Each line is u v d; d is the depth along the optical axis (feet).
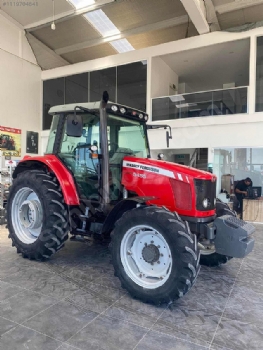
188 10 20.77
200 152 25.35
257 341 5.85
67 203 9.82
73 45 31.37
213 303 7.52
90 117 9.91
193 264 6.89
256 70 22.57
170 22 26.32
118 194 9.75
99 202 9.39
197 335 6.02
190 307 7.27
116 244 8.04
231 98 23.57
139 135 11.04
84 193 10.12
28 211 11.19
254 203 21.49
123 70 28.76
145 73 27.55
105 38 29.68
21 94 31.14
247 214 21.76
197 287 8.58
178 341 5.79
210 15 23.21
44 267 9.80
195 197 8.21
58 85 32.91
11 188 11.24
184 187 8.37
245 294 8.13
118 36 28.99
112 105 9.41
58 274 9.18
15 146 30.53
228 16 23.79
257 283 8.97
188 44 25.36
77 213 9.98
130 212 7.96
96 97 30.37
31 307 6.97
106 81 29.73
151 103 27.20
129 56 28.25
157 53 26.86
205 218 8.36
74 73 31.58
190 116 25.34
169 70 31.48
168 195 8.61
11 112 30.04
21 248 10.61
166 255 7.57
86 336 5.85
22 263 10.16
